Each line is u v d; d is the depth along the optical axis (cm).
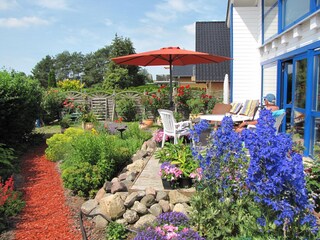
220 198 290
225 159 282
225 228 272
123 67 3184
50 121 1377
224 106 946
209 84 1975
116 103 1412
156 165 541
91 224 373
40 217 396
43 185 525
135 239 284
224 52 2008
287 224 210
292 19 709
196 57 792
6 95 745
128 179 471
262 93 1047
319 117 562
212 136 303
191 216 308
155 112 1290
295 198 202
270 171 203
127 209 375
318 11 523
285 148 209
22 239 340
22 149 807
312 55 588
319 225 266
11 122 786
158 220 327
